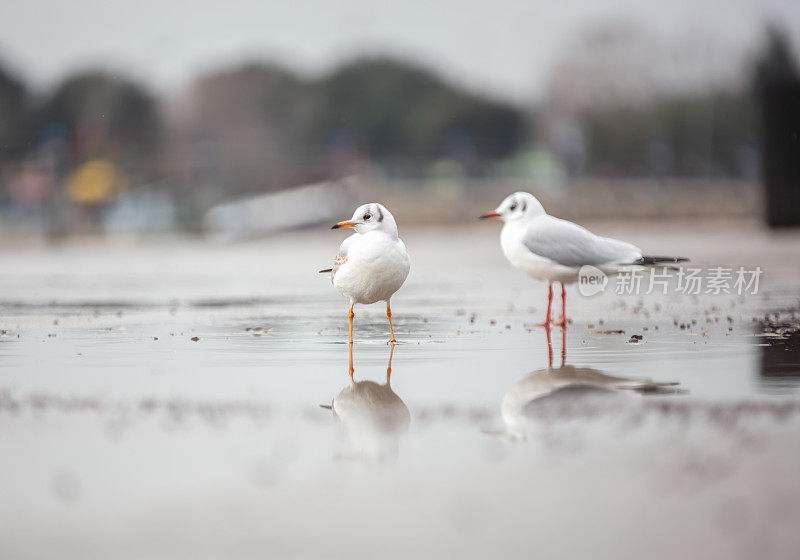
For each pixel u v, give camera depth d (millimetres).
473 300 18703
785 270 24547
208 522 5445
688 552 4996
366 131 87000
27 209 47406
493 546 5094
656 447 6781
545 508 5602
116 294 20797
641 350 11547
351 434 7258
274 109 88812
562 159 58938
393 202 53156
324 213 52094
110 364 10758
